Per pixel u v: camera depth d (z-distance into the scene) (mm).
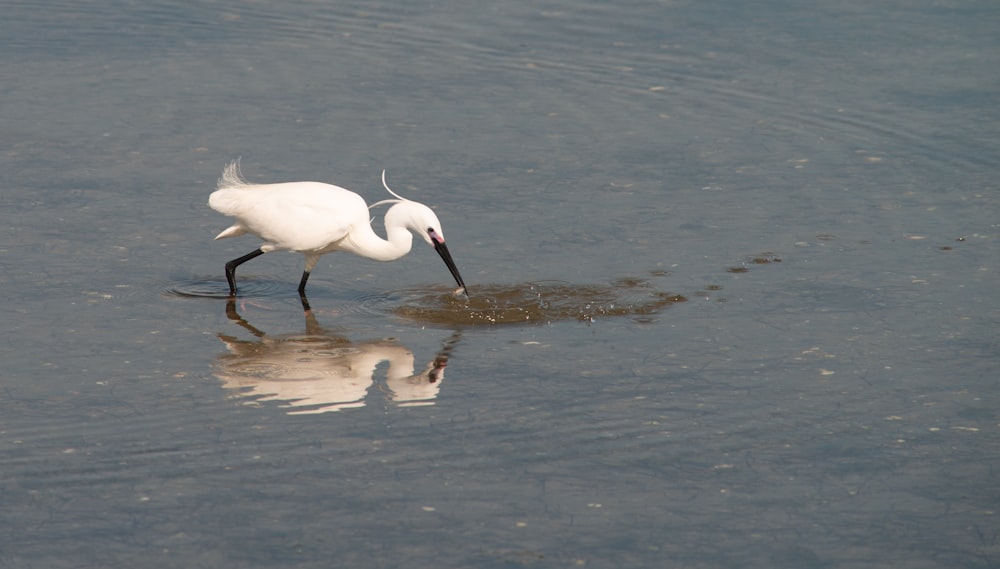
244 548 9062
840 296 14039
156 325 13211
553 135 19344
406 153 18500
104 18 25359
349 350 12680
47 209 16297
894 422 11109
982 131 19250
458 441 10719
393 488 9922
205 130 19344
